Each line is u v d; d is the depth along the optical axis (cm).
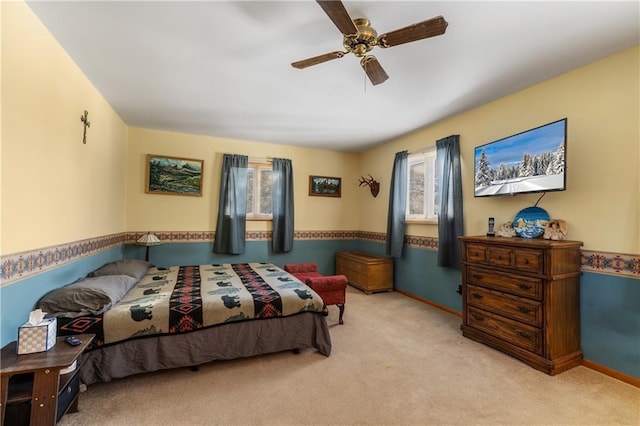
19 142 170
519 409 181
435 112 348
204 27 192
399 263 455
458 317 346
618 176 219
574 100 245
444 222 358
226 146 466
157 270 361
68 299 198
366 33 172
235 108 339
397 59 230
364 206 550
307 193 526
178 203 440
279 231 493
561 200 253
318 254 536
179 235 441
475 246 281
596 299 229
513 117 292
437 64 238
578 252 237
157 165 427
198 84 277
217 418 171
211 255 459
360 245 559
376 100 313
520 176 261
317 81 270
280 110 345
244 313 238
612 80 222
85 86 259
